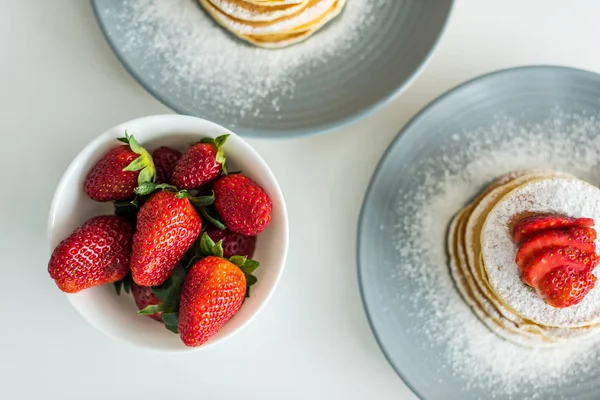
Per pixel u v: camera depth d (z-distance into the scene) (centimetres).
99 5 56
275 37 58
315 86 57
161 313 52
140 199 51
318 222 59
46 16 58
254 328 59
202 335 50
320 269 59
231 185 51
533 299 56
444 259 58
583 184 56
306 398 59
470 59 60
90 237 50
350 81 57
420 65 57
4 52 58
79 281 51
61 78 58
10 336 59
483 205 57
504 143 59
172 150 54
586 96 58
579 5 60
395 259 58
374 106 57
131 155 51
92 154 52
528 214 56
